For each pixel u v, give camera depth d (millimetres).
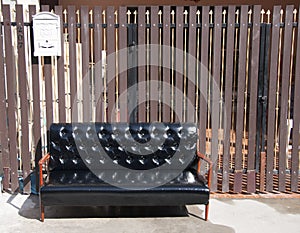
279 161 4109
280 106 4008
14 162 4074
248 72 4035
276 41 3889
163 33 3869
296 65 3928
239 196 4070
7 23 3812
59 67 3910
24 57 3857
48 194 3322
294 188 4160
